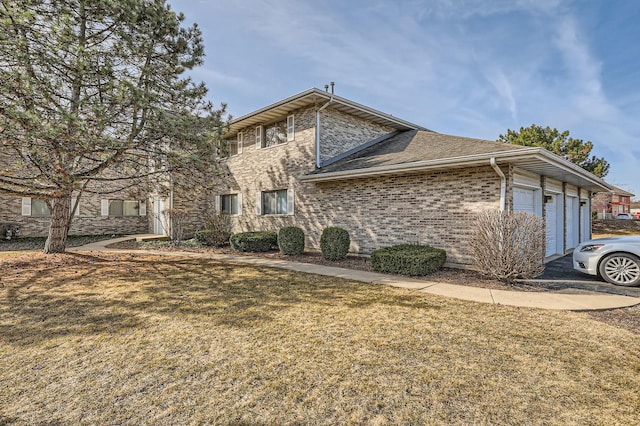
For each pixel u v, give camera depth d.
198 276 7.73
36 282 7.04
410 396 2.82
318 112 12.23
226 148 9.66
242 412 2.62
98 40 8.10
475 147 9.03
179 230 15.08
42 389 2.93
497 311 5.07
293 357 3.53
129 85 7.31
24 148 8.78
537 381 3.05
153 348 3.76
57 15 7.22
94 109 7.02
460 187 8.67
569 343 3.88
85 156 8.31
